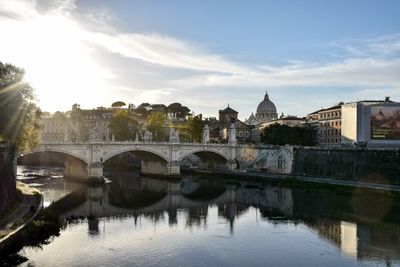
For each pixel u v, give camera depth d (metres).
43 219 64.50
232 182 131.62
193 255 54.28
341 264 51.44
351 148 124.31
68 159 132.12
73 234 63.09
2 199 65.06
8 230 53.25
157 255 53.94
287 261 52.38
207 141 157.12
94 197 98.75
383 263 51.88
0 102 68.94
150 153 141.50
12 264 48.78
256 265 50.88
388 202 90.69
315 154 133.38
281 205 90.12
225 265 50.72
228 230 67.88
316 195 102.12
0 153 67.31
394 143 128.75
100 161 122.94
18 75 74.19
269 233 65.81
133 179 139.25
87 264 49.62
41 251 53.94
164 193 108.62
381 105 130.00
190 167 176.62
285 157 144.12
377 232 66.00
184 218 77.25
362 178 116.00
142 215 79.56
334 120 176.50
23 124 74.31
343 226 70.00
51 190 106.19
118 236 62.81
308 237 63.38
